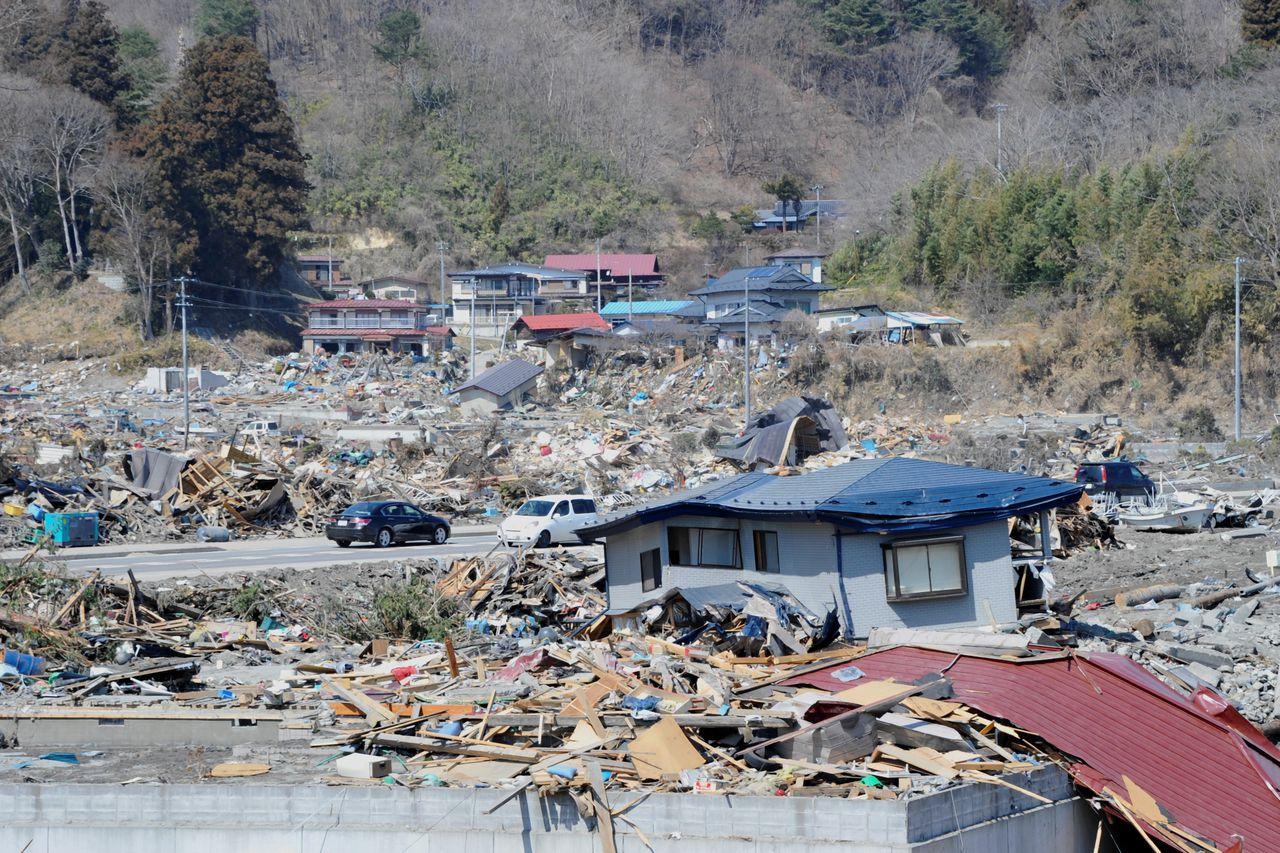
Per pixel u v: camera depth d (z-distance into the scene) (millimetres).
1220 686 74562
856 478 84312
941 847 43500
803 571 80500
